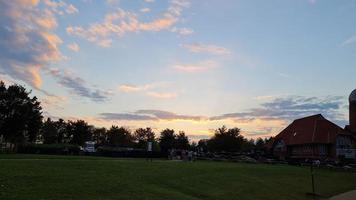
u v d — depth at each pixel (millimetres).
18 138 91875
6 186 21391
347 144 92375
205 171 39469
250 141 143375
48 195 21219
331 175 58500
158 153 72000
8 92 88312
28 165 28031
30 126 92688
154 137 151500
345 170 67375
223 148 101250
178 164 43219
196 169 39875
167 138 125500
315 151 92812
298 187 42812
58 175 25984
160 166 38406
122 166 34594
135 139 152750
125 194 24297
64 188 23078
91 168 30953
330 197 40625
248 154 84875
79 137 139000
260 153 95812
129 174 30859
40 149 74875
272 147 106250
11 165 26984
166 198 25141
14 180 22875
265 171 49000
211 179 35469
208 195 29297
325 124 96125
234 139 101875
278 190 38219
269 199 33344
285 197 35719
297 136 99812
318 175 55781
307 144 95000
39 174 25344
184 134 127000
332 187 47969
